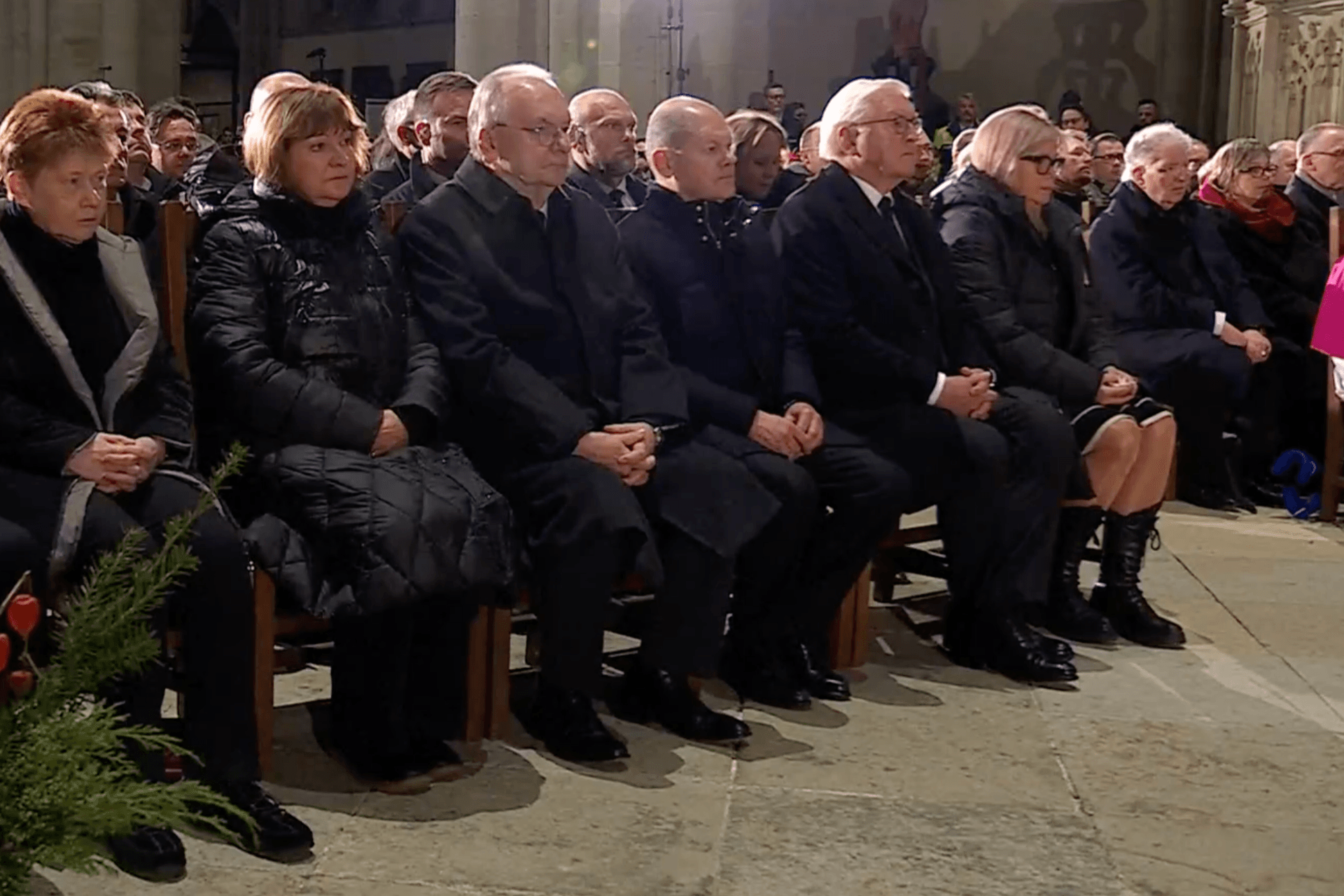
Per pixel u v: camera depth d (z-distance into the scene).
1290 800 3.31
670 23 13.11
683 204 3.93
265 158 3.32
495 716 3.52
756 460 3.75
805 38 15.73
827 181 4.12
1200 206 6.59
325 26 21.69
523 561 3.39
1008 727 3.73
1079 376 4.38
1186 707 3.93
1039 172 4.47
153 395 3.09
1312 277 6.88
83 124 2.94
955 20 15.46
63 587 2.82
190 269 3.33
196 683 2.88
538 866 2.85
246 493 3.25
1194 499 6.62
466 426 3.58
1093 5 15.00
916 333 4.12
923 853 2.97
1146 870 2.93
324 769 3.29
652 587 3.38
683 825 3.06
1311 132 7.00
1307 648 4.49
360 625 3.21
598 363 3.66
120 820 1.43
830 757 3.48
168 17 14.07
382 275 3.44
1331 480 6.26
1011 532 4.11
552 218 3.68
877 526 3.88
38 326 2.93
